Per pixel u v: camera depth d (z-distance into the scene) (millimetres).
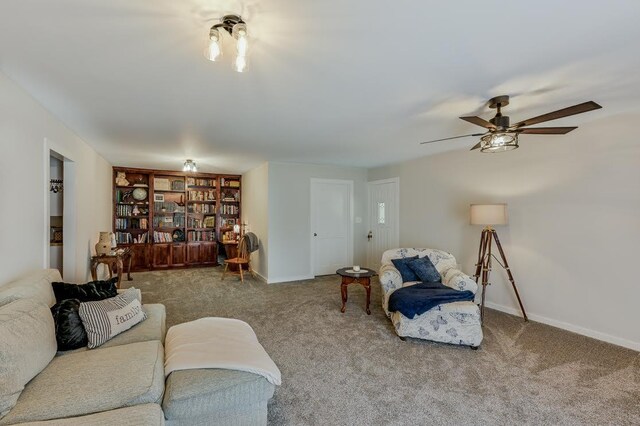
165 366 1749
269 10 1499
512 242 3924
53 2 1435
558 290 3480
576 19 1567
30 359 1511
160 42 1798
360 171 6539
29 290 1996
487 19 1572
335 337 3166
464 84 2355
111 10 1500
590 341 3105
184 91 2498
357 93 2529
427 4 1458
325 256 6285
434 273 3709
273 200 5762
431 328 3012
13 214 2291
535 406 2066
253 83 2350
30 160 2570
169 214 7328
